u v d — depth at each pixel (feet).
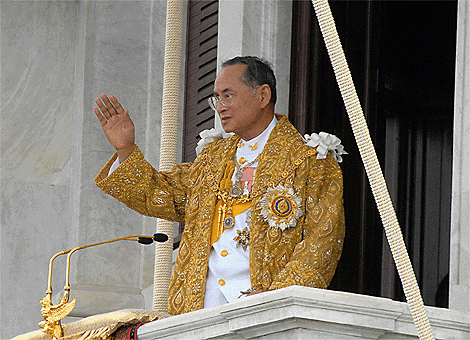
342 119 61.36
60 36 81.35
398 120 71.61
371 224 61.72
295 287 30.30
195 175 46.65
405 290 27.66
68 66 81.10
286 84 60.95
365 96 64.13
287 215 42.34
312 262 41.06
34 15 81.35
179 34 57.36
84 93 78.59
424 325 27.55
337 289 59.93
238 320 31.53
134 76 79.15
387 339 31.42
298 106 60.54
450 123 72.28
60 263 78.07
